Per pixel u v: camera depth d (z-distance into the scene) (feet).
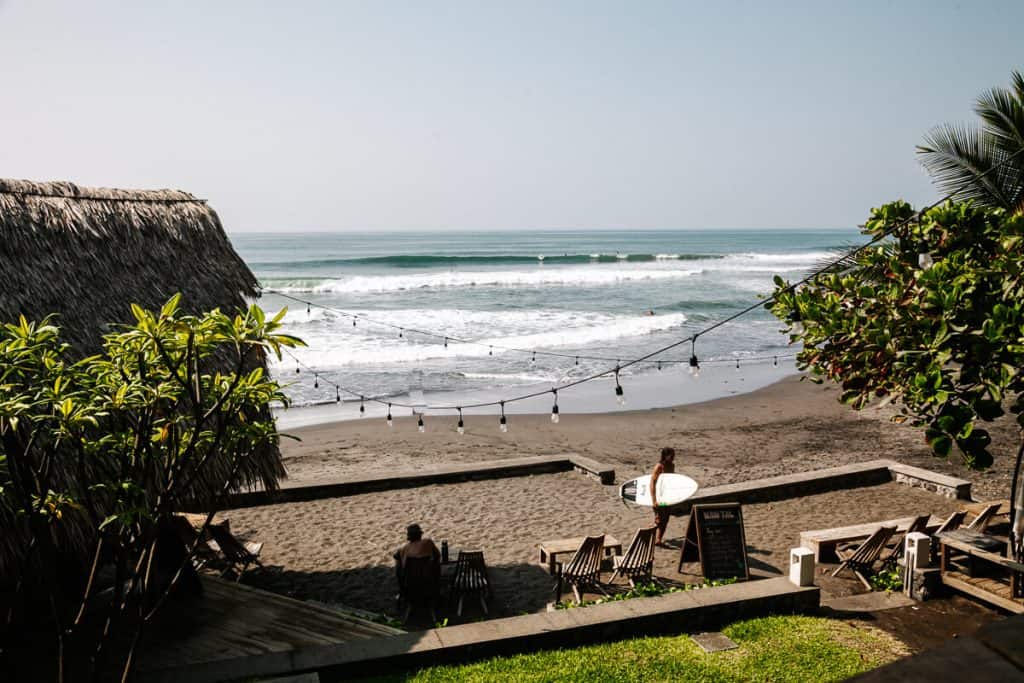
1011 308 18.44
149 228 33.06
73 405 16.44
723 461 58.13
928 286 20.51
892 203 27.25
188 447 17.99
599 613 27.07
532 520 43.39
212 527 33.19
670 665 24.36
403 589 30.68
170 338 17.29
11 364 16.53
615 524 42.75
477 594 31.78
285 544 39.63
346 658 23.75
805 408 78.23
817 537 36.35
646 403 81.10
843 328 21.75
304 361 102.94
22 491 19.06
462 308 161.58
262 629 27.58
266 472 33.35
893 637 27.14
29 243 26.84
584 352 110.83
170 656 25.26
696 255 339.57
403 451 62.34
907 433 66.90
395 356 106.22
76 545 23.17
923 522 34.76
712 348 116.06
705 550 34.14
